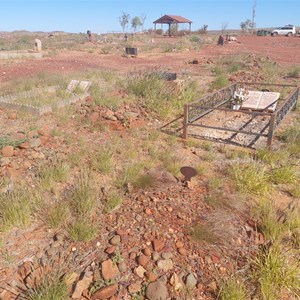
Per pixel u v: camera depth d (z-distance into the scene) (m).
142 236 3.08
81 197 3.48
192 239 3.06
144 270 2.69
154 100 7.99
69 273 2.63
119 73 14.32
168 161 4.84
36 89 9.30
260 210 3.58
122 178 4.19
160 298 2.42
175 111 7.88
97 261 2.77
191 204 3.64
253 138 6.30
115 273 2.64
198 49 28.52
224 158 5.23
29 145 4.82
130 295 2.47
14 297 2.42
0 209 3.25
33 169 4.25
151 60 20.98
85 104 7.52
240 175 4.28
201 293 2.55
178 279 2.62
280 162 4.98
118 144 5.50
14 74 12.78
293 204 3.82
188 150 5.56
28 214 3.24
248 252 2.98
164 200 3.66
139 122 6.69
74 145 5.30
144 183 3.95
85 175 4.17
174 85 9.44
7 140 4.83
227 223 3.34
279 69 15.38
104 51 26.12
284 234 3.23
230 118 7.71
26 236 3.04
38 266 2.69
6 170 4.10
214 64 17.88
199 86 11.27
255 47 30.75
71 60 19.81
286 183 4.35
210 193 3.85
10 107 7.18
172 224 3.26
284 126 7.02
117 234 3.09
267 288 2.53
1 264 2.71
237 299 2.43
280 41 39.03
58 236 3.01
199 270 2.75
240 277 2.69
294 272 2.66
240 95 8.29
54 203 3.46
